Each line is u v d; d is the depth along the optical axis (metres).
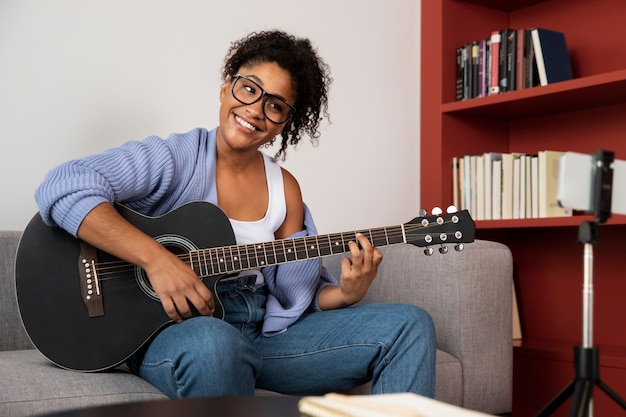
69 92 2.32
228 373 1.42
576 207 1.03
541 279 3.14
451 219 1.70
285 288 1.79
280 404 0.99
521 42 2.84
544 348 2.68
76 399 1.39
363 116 2.94
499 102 2.83
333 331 1.69
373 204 2.96
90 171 1.57
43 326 1.51
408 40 3.08
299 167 2.78
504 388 2.13
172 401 1.01
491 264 2.11
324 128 2.84
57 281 1.53
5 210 2.22
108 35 2.39
